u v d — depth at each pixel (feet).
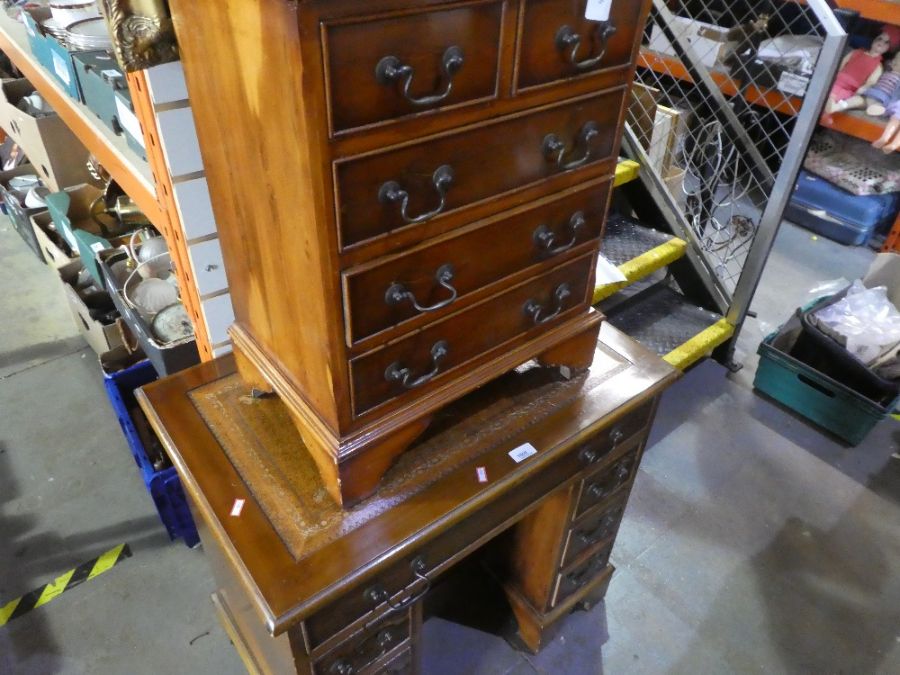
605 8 2.25
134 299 4.65
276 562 2.54
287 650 2.68
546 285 2.91
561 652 4.53
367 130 1.94
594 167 2.72
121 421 5.20
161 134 2.92
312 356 2.47
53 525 5.14
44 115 5.92
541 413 3.20
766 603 4.85
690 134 7.09
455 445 3.02
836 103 7.92
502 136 2.29
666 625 4.69
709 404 6.51
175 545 5.05
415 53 1.91
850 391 5.85
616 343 3.68
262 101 2.00
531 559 4.14
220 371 3.37
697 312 6.79
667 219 6.39
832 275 8.30
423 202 2.22
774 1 8.00
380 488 2.81
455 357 2.74
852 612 4.82
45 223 7.13
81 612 4.60
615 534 4.32
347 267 2.17
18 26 5.30
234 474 2.86
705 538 5.28
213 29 2.08
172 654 4.39
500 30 2.05
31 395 6.20
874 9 7.54
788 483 5.76
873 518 5.50
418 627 3.24
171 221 3.30
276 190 2.17
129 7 2.34
